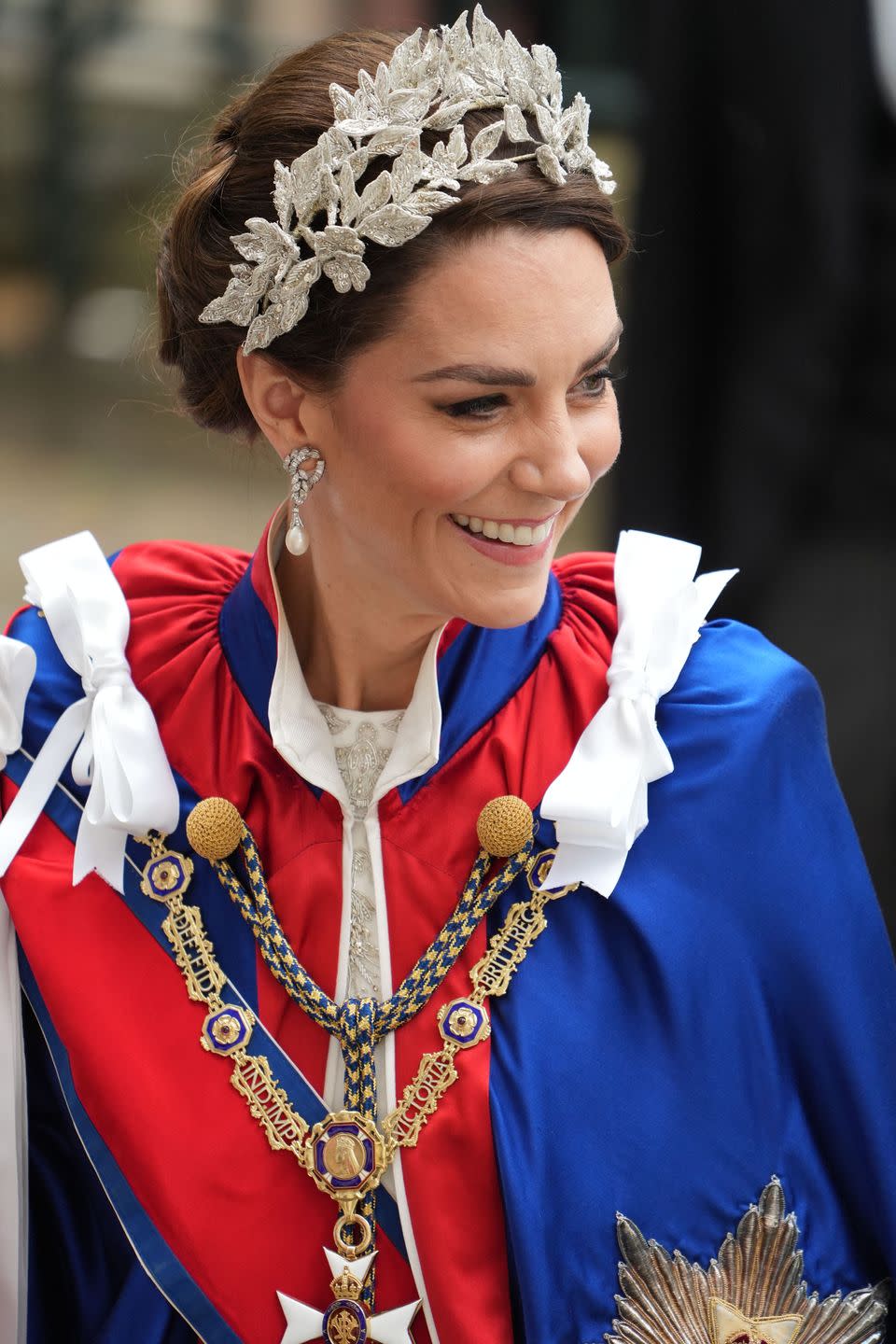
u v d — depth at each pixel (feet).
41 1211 11.57
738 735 11.06
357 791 11.23
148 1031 10.82
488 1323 10.29
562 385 9.57
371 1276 10.32
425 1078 10.48
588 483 9.82
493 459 9.61
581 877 10.73
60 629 11.89
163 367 11.73
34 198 52.13
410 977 10.61
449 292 9.36
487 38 9.62
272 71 10.94
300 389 10.22
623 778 10.63
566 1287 10.36
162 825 11.15
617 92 33.01
